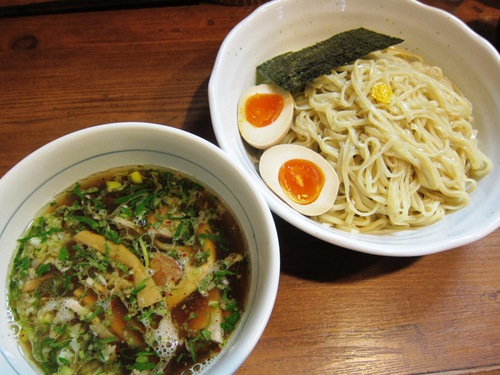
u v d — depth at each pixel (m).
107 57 0.31
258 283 0.18
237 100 0.29
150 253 0.21
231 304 0.20
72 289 0.20
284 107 0.29
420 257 0.25
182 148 0.20
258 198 0.18
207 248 0.21
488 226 0.23
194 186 0.22
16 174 0.18
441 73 0.31
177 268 0.21
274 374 0.22
